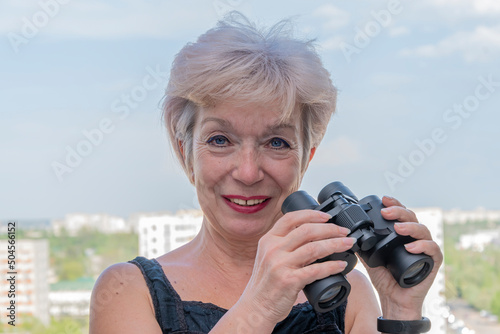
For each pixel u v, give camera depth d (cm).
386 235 114
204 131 119
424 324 119
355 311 131
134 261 125
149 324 115
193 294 122
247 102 114
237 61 114
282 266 102
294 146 121
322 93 121
